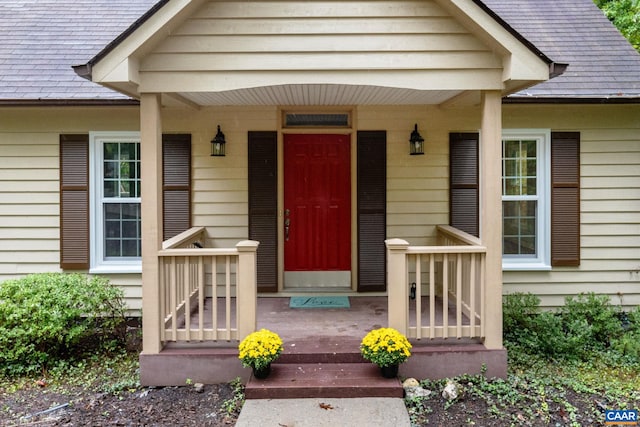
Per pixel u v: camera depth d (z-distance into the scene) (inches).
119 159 255.3
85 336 215.6
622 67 260.5
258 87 177.6
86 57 267.3
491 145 176.9
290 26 173.8
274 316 217.6
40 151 250.8
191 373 175.2
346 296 251.8
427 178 253.0
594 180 255.3
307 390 158.9
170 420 151.5
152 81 172.1
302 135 257.8
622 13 489.1
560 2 318.3
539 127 252.8
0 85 242.1
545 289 257.1
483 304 178.2
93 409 159.9
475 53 173.9
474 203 252.7
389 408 152.9
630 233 255.9
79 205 251.8
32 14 306.2
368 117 250.8
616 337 223.0
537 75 165.5
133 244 256.8
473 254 178.9
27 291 200.8
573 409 156.3
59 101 234.5
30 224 252.7
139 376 184.1
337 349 178.1
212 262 177.9
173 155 249.9
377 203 251.9
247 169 252.1
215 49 173.2
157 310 175.2
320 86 183.0
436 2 173.3
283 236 257.8
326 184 259.9
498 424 147.3
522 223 259.8
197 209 252.1
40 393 174.7
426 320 204.2
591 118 253.8
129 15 307.4
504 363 176.9
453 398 160.2
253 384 160.9
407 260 176.6
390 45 174.4
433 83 174.9
